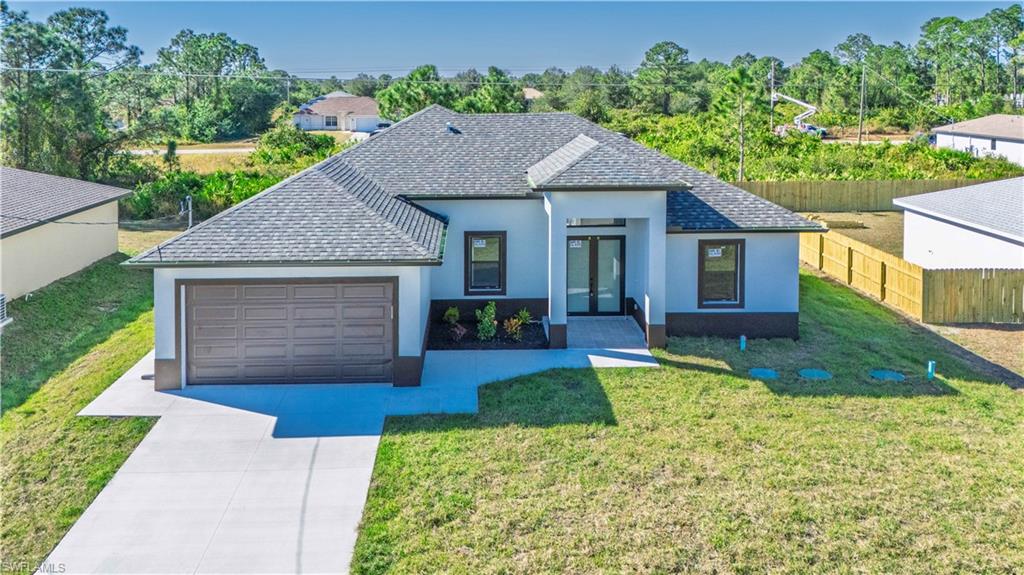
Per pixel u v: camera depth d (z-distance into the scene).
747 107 49.38
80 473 11.25
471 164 20.67
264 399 14.24
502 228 19.55
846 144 62.69
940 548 9.18
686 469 11.25
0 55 40.59
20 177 25.84
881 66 103.81
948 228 24.88
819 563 8.88
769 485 10.74
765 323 18.53
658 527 9.65
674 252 18.34
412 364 14.98
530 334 18.59
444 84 54.91
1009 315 20.00
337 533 9.64
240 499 10.50
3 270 19.98
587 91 83.00
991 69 103.25
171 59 101.81
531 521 9.80
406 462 11.56
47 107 41.31
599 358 16.77
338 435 12.62
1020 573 8.67
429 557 9.05
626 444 12.14
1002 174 50.34
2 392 14.55
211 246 14.61
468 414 13.50
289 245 14.73
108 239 27.42
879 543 9.29
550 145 21.83
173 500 10.47
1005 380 15.47
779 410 13.61
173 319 14.62
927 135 73.88
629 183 16.72
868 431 12.67
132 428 12.88
